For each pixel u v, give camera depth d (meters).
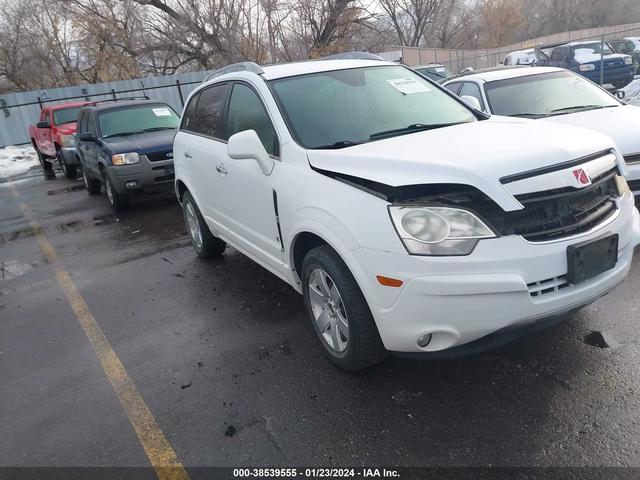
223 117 4.68
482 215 2.68
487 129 3.47
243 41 24.30
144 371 3.75
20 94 21.36
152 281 5.57
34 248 7.57
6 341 4.55
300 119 3.76
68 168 13.89
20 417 3.38
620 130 5.28
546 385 3.03
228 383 3.46
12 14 32.19
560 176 2.79
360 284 2.92
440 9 42.47
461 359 3.38
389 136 3.64
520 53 21.67
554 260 2.71
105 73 27.58
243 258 5.88
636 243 3.21
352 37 27.17
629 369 3.07
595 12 50.84
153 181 8.77
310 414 3.04
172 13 25.42
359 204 2.92
